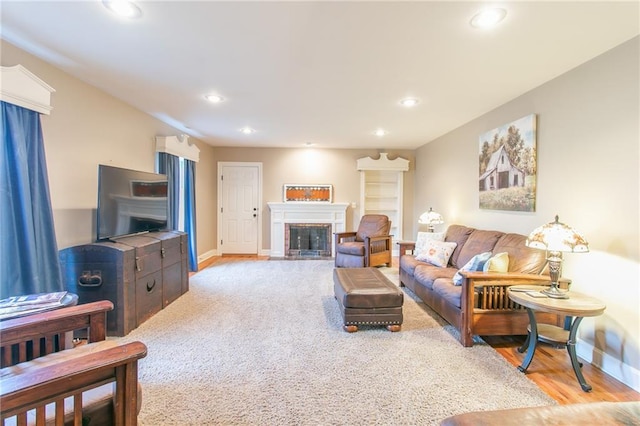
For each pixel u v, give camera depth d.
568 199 2.61
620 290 2.16
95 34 2.05
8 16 1.83
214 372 2.14
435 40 2.10
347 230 6.62
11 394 0.93
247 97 3.31
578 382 2.05
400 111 3.80
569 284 2.47
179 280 3.75
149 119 4.01
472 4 1.70
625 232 2.12
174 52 2.30
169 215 4.35
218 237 6.57
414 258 4.17
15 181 2.12
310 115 4.00
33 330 1.49
